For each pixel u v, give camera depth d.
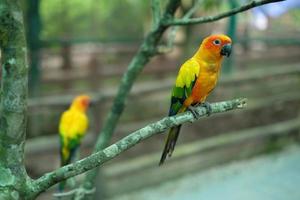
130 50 17.09
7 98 2.33
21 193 2.33
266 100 12.12
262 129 11.17
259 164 10.55
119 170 8.77
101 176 8.25
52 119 9.38
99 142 4.00
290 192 9.28
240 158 10.62
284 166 10.49
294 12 21.84
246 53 17.34
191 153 9.76
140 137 2.41
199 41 14.27
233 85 11.34
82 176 6.76
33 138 9.04
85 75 14.16
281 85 13.56
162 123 2.49
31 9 11.38
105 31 20.38
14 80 2.32
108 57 16.80
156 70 15.51
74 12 19.91
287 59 18.03
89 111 8.68
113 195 8.66
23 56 2.34
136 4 19.47
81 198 3.71
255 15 19.55
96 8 20.28
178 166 9.57
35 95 11.38
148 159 9.23
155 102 11.63
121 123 10.80
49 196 7.61
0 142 2.35
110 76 14.80
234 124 11.43
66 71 14.20
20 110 2.35
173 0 3.67
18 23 2.30
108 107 8.89
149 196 8.86
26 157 8.35
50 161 8.88
